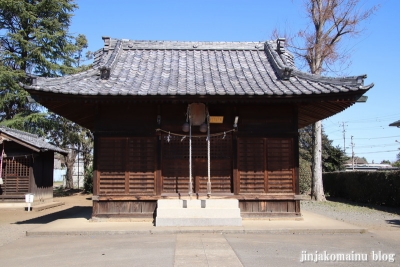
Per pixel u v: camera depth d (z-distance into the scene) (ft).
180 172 34.22
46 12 84.33
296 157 33.88
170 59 40.01
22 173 58.23
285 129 34.09
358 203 66.64
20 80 79.61
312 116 40.24
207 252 23.06
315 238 27.43
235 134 33.91
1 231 34.86
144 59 39.81
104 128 33.73
